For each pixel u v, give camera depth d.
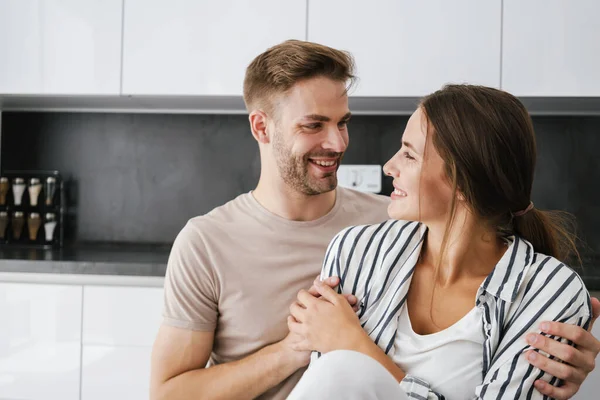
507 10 2.37
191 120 2.85
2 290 2.28
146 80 2.49
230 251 1.28
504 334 1.00
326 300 1.10
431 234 1.09
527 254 1.04
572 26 2.35
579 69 2.35
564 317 0.98
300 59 1.24
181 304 1.26
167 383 1.23
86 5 2.51
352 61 1.31
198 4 2.47
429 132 1.02
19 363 2.27
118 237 2.89
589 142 2.69
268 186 1.33
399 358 1.02
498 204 1.02
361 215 1.39
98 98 2.61
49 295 2.25
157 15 2.48
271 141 1.30
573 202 2.70
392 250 1.10
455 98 1.02
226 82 2.47
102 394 2.23
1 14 2.54
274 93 1.27
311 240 1.31
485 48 2.38
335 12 2.43
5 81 2.54
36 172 2.86
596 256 2.69
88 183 2.90
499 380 0.95
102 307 2.23
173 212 2.87
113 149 2.89
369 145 2.78
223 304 1.27
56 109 2.89
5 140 2.92
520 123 1.02
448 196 1.03
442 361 1.00
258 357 1.19
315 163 1.27
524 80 2.37
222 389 1.19
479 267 1.07
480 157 0.99
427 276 1.08
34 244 2.79
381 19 2.41
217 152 2.85
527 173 1.03
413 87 2.41
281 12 2.44
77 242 2.90
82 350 2.24
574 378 0.95
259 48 2.46
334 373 0.73
